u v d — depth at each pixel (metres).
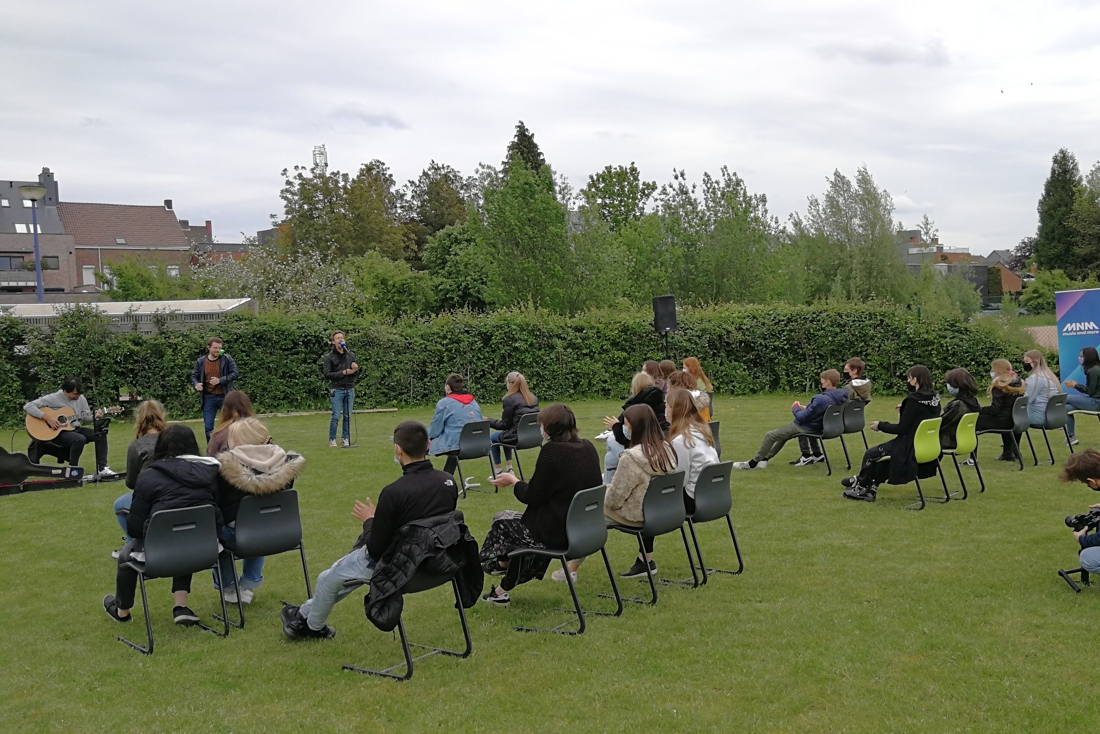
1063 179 56.50
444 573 4.61
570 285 28.53
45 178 63.16
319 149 50.50
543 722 4.02
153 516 4.93
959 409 8.60
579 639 5.09
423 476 4.71
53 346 16.55
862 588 5.89
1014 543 6.93
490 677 4.56
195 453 5.41
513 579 5.64
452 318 19.89
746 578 6.20
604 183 43.72
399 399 19.12
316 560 6.92
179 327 17.62
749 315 20.22
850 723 3.96
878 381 19.67
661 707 4.15
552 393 20.00
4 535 7.76
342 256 43.84
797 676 4.48
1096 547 5.63
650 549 6.36
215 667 4.76
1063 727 3.88
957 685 4.32
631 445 5.96
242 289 30.02
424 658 4.84
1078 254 52.12
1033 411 10.46
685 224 30.00
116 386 16.92
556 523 5.35
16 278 56.84
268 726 4.03
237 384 17.84
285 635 5.16
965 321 19.50
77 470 9.92
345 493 9.45
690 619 5.39
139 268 31.84
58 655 4.96
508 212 28.11
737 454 11.84
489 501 9.04
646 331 20.08
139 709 4.23
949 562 6.45
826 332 19.83
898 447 8.18
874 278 33.06
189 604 5.90
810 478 9.88
